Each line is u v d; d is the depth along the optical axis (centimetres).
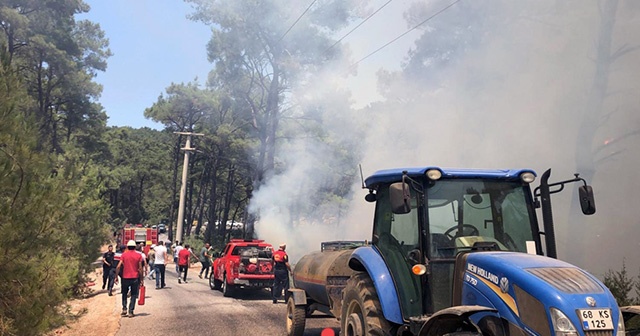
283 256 1548
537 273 470
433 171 576
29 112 837
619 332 437
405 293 598
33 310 727
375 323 616
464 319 492
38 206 745
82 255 1578
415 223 594
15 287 713
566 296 441
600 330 431
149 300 1616
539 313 446
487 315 488
